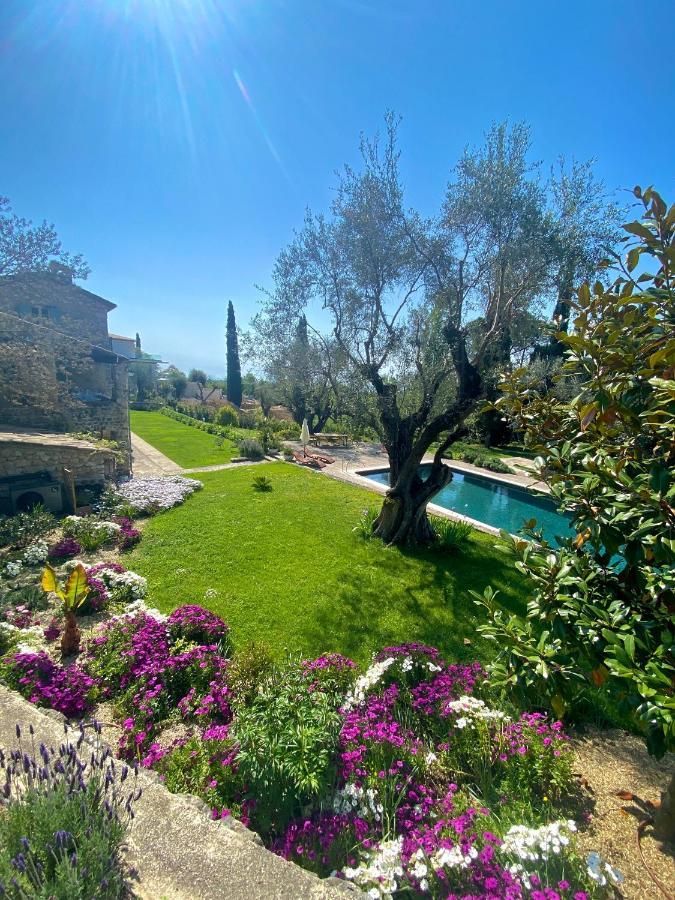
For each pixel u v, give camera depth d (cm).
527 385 298
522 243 654
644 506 187
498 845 224
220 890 174
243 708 342
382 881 205
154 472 1536
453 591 654
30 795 179
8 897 140
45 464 1039
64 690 385
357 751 293
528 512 1342
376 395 862
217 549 812
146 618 504
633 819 266
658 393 193
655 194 201
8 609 543
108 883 160
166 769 302
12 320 1196
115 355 1509
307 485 1391
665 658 181
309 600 615
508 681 258
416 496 848
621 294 219
